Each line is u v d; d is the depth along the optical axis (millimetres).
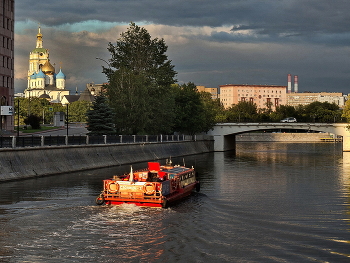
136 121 90250
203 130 126688
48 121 176125
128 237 24766
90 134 83250
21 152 50031
